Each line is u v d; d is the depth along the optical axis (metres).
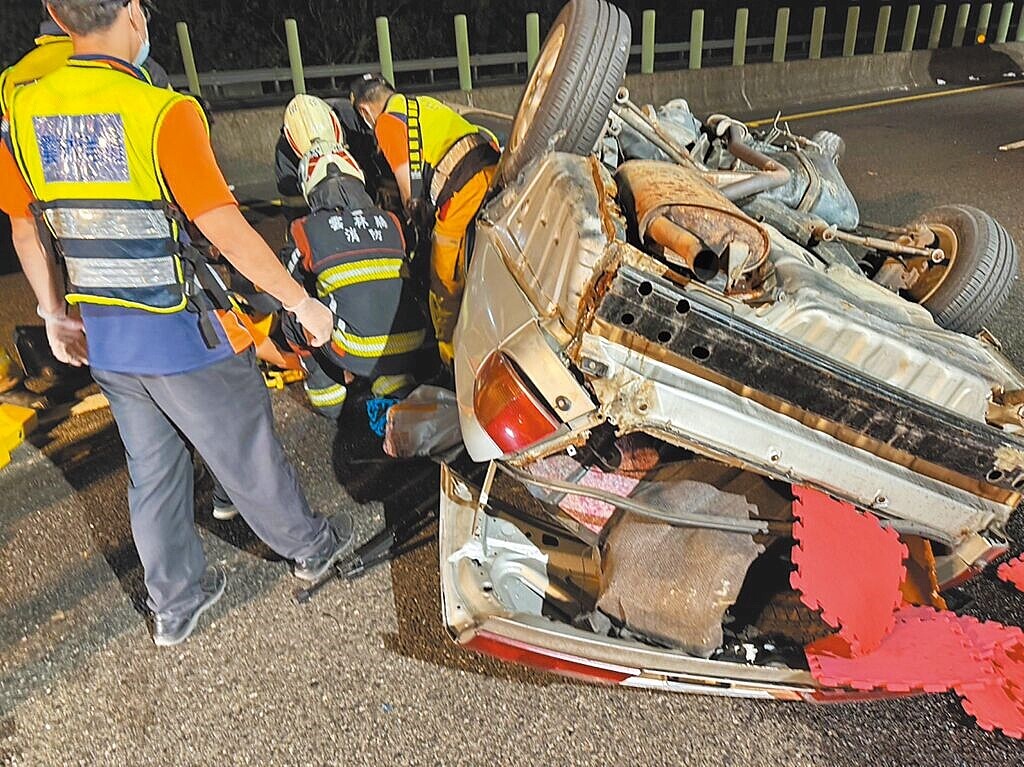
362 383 3.44
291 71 8.60
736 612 2.12
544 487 1.99
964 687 1.86
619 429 1.78
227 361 2.01
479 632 1.84
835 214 2.92
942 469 1.87
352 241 2.87
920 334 1.94
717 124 3.01
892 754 2.00
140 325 1.87
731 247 1.74
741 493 2.10
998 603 2.49
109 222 1.76
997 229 2.74
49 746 2.00
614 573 2.00
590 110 2.49
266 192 6.72
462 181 3.02
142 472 2.10
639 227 1.80
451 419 2.63
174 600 2.25
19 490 2.92
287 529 2.35
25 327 3.53
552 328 1.84
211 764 1.96
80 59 1.69
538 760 1.97
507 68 12.98
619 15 2.55
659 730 2.05
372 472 3.05
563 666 1.87
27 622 2.37
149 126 1.67
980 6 14.61
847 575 1.82
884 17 12.63
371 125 3.44
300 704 2.12
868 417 1.80
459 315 2.32
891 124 9.66
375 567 2.58
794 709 2.12
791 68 11.56
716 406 1.75
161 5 10.11
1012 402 1.95
